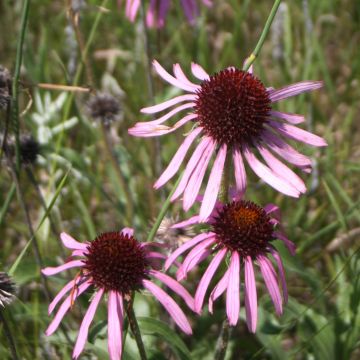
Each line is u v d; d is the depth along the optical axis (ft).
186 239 1.66
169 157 2.19
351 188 2.08
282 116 1.49
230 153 1.47
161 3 2.06
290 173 1.44
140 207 2.14
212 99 1.46
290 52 2.37
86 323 1.40
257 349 1.76
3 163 1.78
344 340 1.65
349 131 2.29
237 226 1.44
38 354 1.69
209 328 1.74
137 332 1.42
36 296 1.72
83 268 1.45
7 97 1.62
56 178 2.11
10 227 2.07
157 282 1.73
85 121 2.19
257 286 1.89
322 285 1.76
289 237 1.98
